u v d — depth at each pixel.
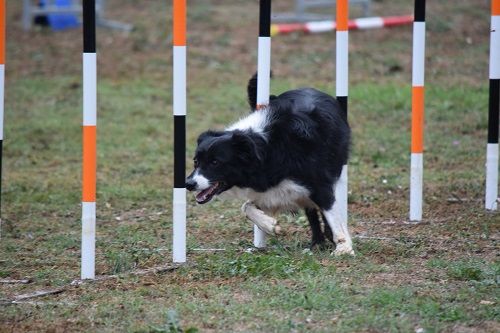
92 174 9.56
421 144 12.44
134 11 31.20
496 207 13.03
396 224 12.41
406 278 9.48
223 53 25.52
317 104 10.66
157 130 19.55
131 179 16.06
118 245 11.56
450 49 25.39
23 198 14.73
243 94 21.83
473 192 14.25
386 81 22.78
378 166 16.47
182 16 9.83
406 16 28.77
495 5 12.70
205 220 12.95
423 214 12.97
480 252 10.70
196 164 10.33
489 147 12.96
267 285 9.17
